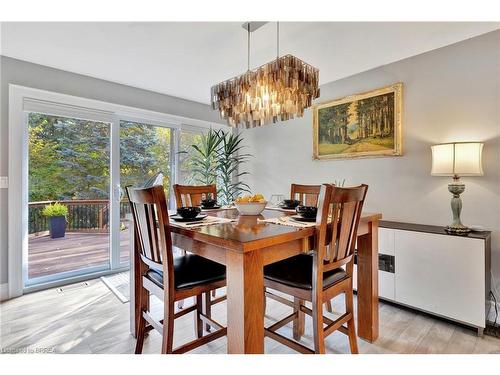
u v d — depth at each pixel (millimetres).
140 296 1675
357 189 1426
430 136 2445
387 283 2322
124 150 3381
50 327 2006
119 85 3250
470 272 1911
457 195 2111
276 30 2092
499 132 2090
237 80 2031
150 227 1441
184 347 1391
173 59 2600
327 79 3100
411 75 2555
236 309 1152
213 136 3748
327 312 2264
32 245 2740
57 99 2805
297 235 1272
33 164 2746
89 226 3104
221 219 1647
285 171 3740
